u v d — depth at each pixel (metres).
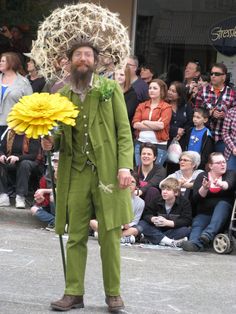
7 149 10.75
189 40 12.58
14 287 6.91
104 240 6.08
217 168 9.55
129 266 8.07
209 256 9.00
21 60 11.98
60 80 6.34
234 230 9.27
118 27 6.18
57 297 6.61
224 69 10.65
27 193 10.74
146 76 11.74
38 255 8.34
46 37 6.23
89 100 6.05
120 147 6.03
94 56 6.03
